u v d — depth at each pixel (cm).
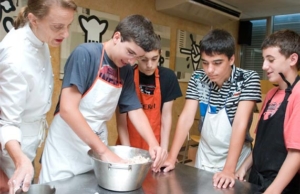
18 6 247
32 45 111
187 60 420
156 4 366
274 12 451
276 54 112
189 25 420
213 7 387
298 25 461
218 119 138
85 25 291
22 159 93
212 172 129
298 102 104
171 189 107
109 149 116
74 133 117
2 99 106
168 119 174
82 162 119
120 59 110
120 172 96
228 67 131
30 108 117
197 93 146
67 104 105
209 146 144
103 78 114
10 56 105
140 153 121
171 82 173
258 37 502
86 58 110
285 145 110
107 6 312
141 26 103
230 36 130
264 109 122
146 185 109
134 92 130
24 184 85
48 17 99
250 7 425
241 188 111
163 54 379
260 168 118
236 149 125
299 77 115
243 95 130
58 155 118
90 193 98
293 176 103
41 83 118
